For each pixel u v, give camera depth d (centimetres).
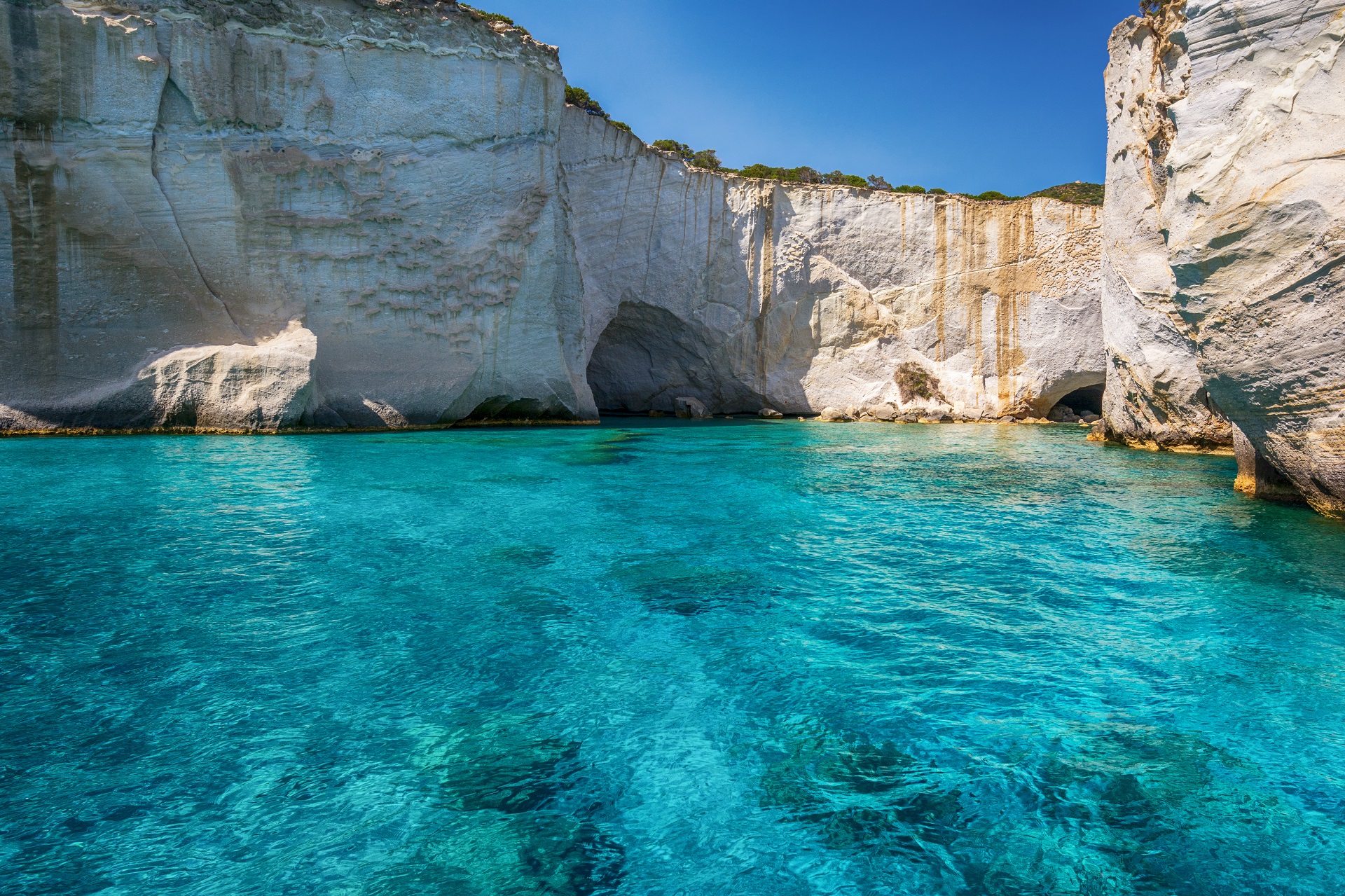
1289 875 273
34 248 1473
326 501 862
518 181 1988
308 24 1714
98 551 642
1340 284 666
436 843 285
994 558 673
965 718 384
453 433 1723
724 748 354
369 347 1788
